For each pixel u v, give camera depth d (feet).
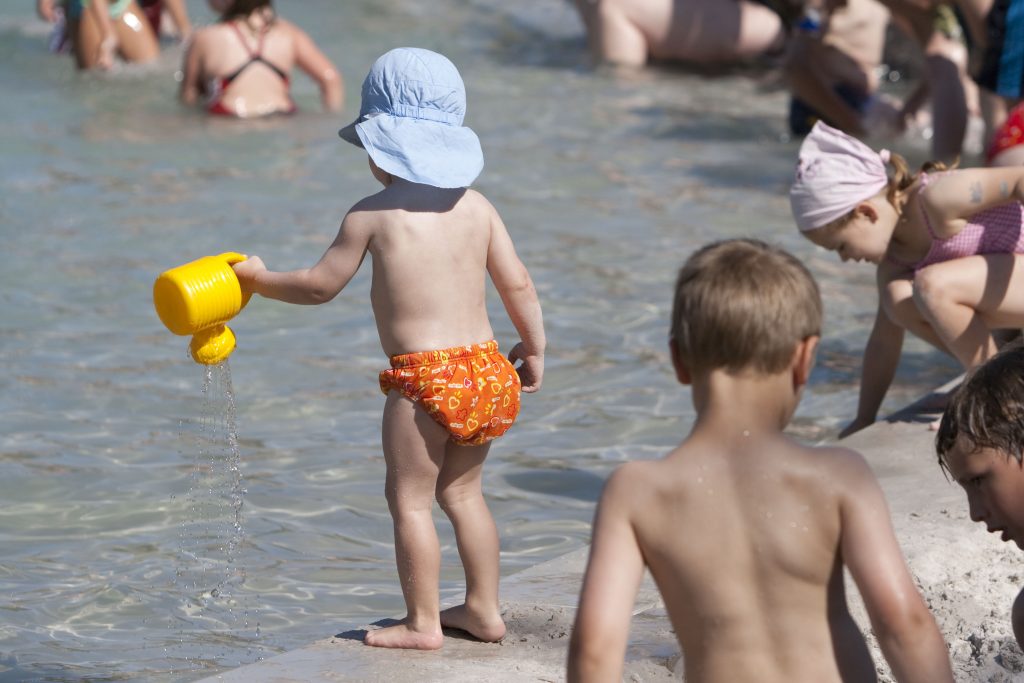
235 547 57.00
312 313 88.07
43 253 96.73
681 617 29.17
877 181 60.18
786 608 28.43
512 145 134.10
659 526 28.96
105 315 85.61
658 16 170.91
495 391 43.09
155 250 97.86
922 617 27.66
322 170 122.52
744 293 28.48
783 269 28.94
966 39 105.91
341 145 132.05
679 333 29.27
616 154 131.34
